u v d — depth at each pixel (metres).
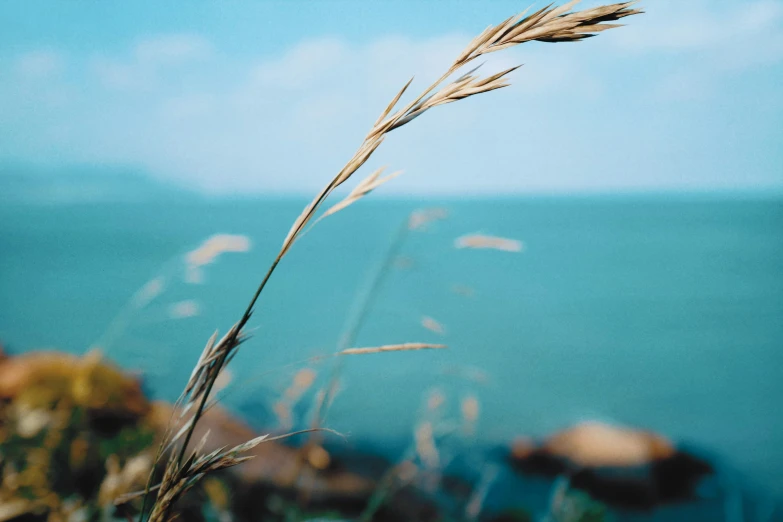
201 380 0.67
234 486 3.11
